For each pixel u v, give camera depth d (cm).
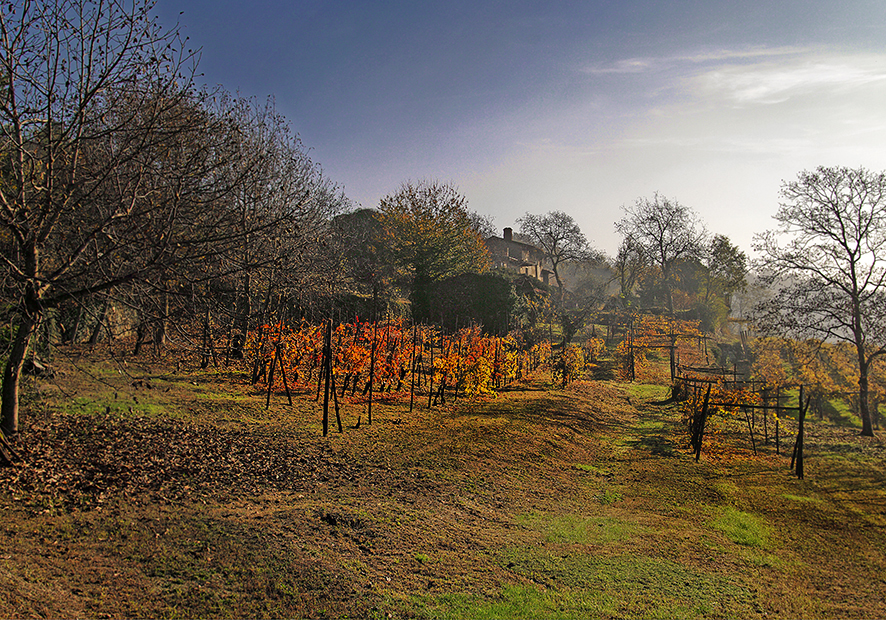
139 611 547
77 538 679
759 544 1101
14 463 897
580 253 7919
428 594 711
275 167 2086
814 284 2742
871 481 1616
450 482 1243
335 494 1038
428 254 4391
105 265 934
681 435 2138
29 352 1276
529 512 1158
